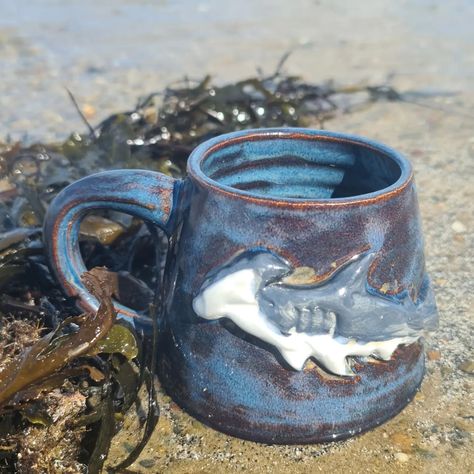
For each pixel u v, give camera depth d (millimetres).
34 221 413
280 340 277
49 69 882
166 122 562
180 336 305
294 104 624
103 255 392
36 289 367
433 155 630
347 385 291
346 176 331
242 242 277
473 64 936
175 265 304
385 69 913
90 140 539
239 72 884
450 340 380
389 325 282
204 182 287
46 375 270
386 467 299
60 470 276
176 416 322
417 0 1359
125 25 1123
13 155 506
